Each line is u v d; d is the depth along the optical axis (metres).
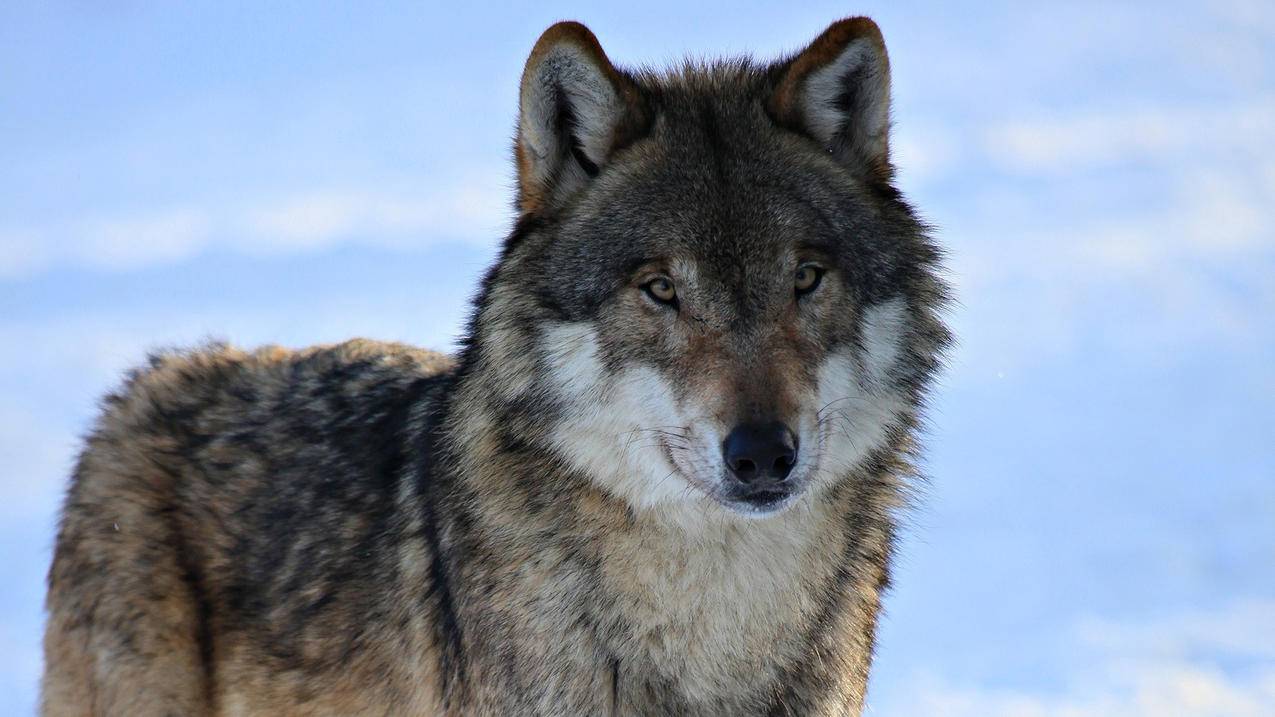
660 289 9.46
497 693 9.64
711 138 9.90
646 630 9.54
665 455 9.37
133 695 11.18
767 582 9.59
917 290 10.08
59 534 11.87
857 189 10.13
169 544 11.40
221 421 11.92
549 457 9.64
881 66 10.16
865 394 9.74
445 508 10.06
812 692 9.84
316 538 11.08
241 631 11.23
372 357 12.21
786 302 9.44
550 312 9.68
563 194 10.06
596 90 9.91
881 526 10.14
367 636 10.64
